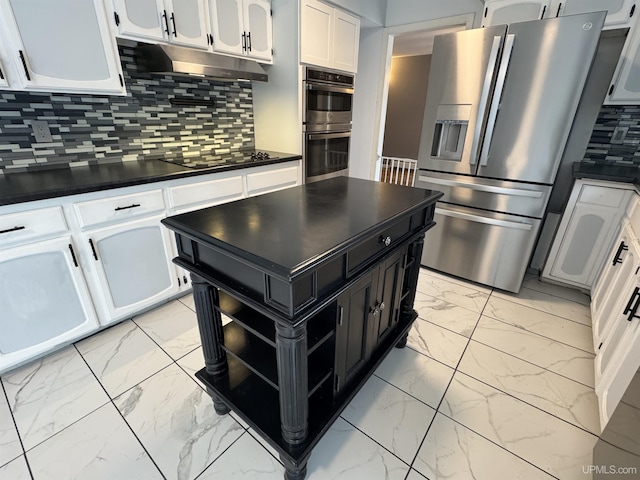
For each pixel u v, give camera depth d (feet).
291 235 3.26
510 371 5.65
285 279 2.55
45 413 4.73
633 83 7.02
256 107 9.97
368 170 13.24
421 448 4.31
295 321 2.83
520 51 6.60
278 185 8.94
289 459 3.55
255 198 4.66
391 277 4.86
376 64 11.78
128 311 6.51
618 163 8.23
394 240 4.44
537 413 4.84
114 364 5.67
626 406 3.42
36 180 5.57
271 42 8.71
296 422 3.50
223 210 4.07
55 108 6.38
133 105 7.46
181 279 7.27
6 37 4.82
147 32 6.29
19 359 5.25
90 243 5.60
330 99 9.80
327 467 4.05
